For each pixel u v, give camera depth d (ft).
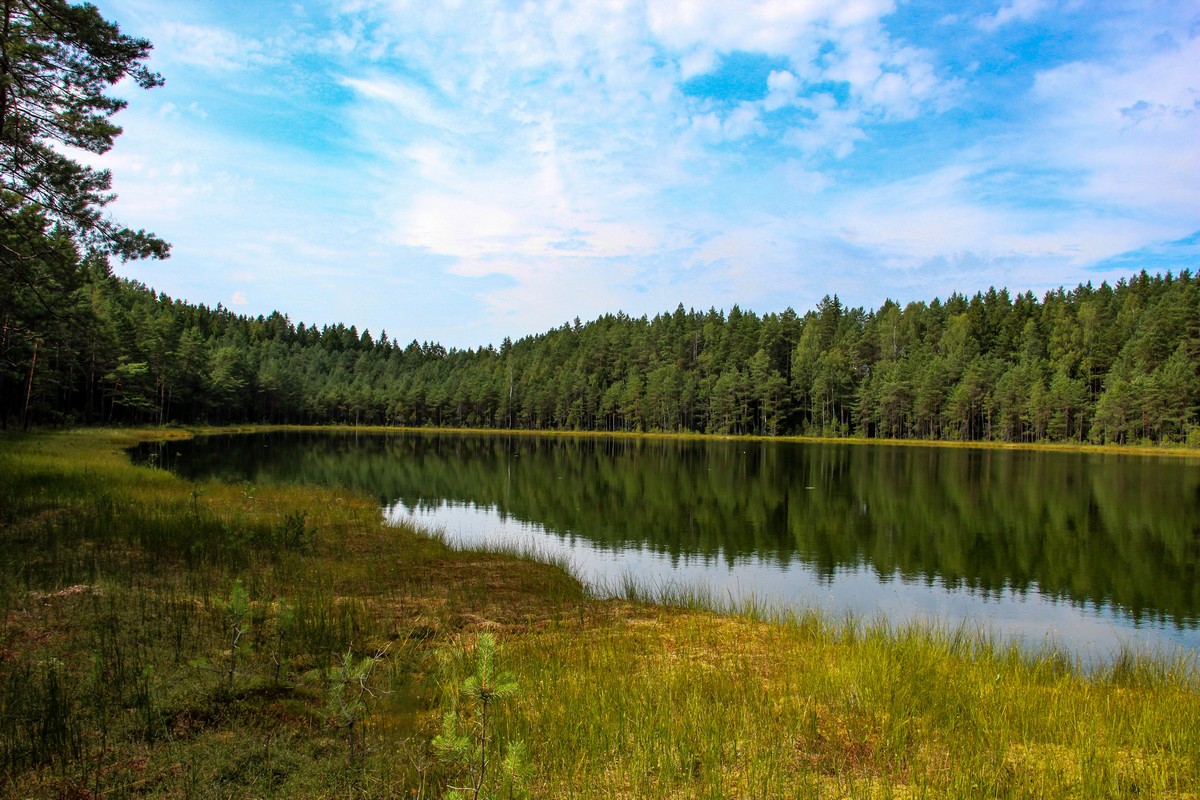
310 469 129.90
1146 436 233.76
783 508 92.38
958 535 73.61
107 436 167.84
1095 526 79.56
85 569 31.58
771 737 18.95
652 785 15.72
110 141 51.42
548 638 29.32
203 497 64.90
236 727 16.40
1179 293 272.31
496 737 17.46
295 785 14.01
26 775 13.42
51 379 159.94
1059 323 328.90
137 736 15.46
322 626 26.07
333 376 445.37
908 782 16.62
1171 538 72.54
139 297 337.93
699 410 349.00
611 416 381.19
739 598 46.98
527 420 399.85
